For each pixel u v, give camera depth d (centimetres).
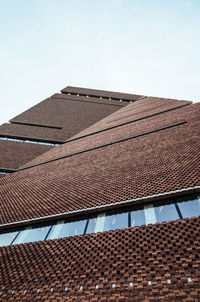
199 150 882
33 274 508
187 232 486
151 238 506
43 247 607
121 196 738
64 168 1377
